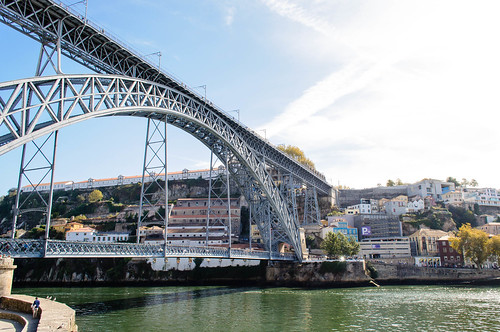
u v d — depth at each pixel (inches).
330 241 3831.2
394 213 5723.4
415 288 3083.2
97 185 7224.4
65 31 1545.3
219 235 4581.7
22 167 1355.8
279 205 3245.6
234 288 3142.2
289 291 2881.4
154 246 1865.2
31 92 1310.3
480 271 3476.9
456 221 5787.4
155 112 1978.3
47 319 1052.5
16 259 4037.9
